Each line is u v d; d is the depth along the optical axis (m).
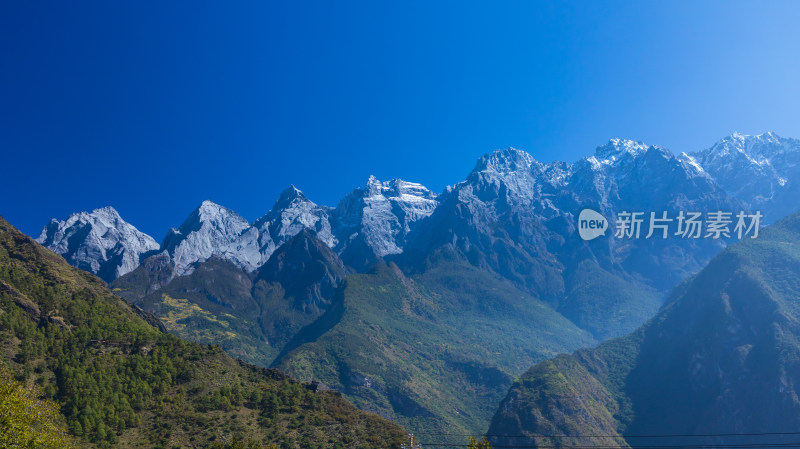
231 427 140.25
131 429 131.25
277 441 140.25
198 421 139.00
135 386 143.12
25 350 139.00
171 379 152.38
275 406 154.12
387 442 149.88
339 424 154.38
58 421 121.31
